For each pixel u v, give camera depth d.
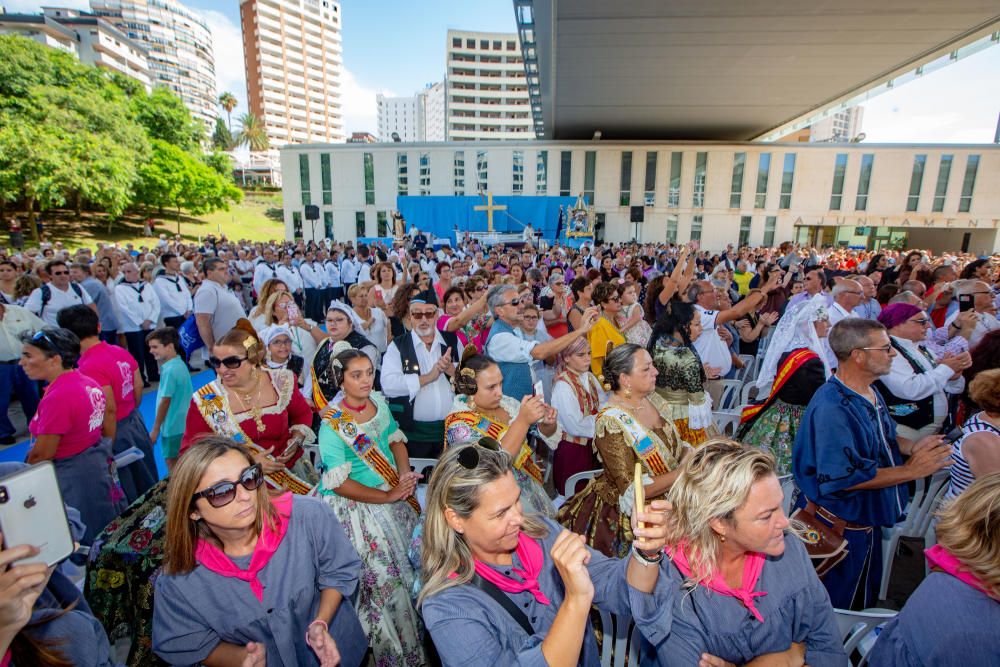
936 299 5.76
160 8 119.06
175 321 8.17
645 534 1.39
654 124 29.25
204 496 1.54
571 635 1.23
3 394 5.32
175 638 1.63
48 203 28.00
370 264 14.67
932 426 3.39
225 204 43.72
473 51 99.38
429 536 1.46
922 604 1.34
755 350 6.91
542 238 24.94
